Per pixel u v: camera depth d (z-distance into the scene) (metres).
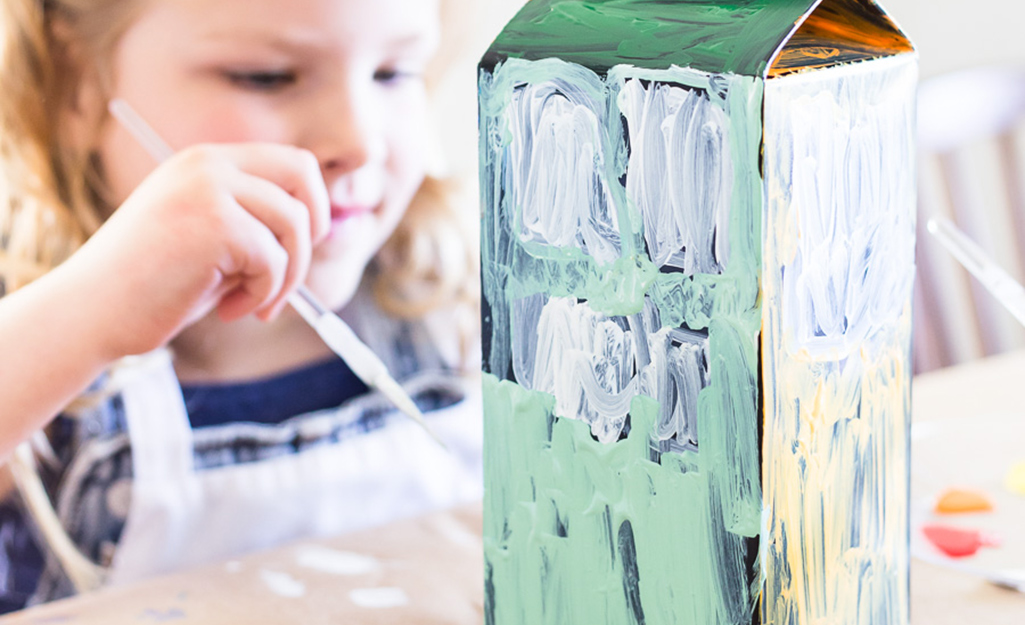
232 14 0.73
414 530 0.55
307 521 0.85
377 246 0.91
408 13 0.79
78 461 0.82
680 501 0.32
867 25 0.33
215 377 0.87
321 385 0.89
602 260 0.32
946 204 1.06
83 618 0.46
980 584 0.45
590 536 0.35
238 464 0.84
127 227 0.58
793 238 0.29
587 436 0.34
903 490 0.36
